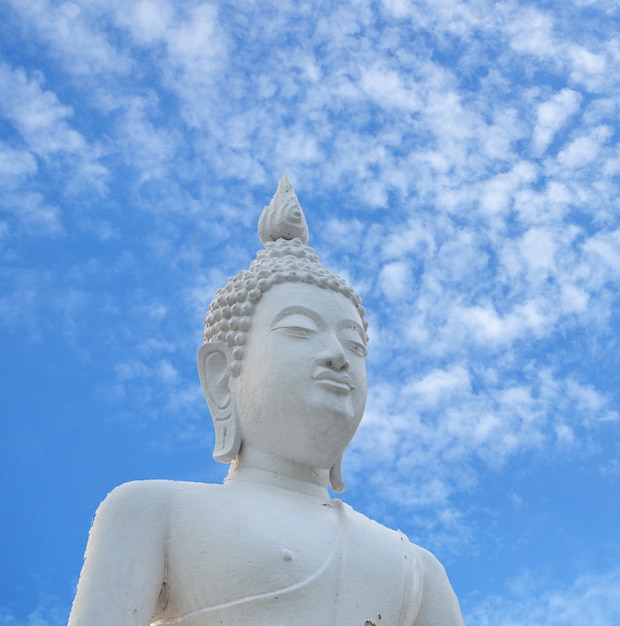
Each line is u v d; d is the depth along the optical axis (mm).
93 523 6305
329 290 6992
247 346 6867
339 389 6625
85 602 5938
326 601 6105
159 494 6316
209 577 6059
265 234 7645
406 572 6535
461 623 6758
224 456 6758
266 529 6195
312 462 6688
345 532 6434
